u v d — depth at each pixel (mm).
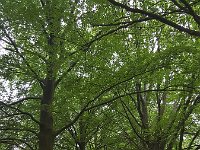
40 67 11078
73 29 8281
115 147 12172
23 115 11453
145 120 10531
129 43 9688
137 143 11109
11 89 11211
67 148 13477
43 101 11383
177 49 7949
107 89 8930
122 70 8492
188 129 10578
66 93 10109
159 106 10617
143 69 8367
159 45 9969
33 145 12539
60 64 9039
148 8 6973
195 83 8562
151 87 10500
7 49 10680
